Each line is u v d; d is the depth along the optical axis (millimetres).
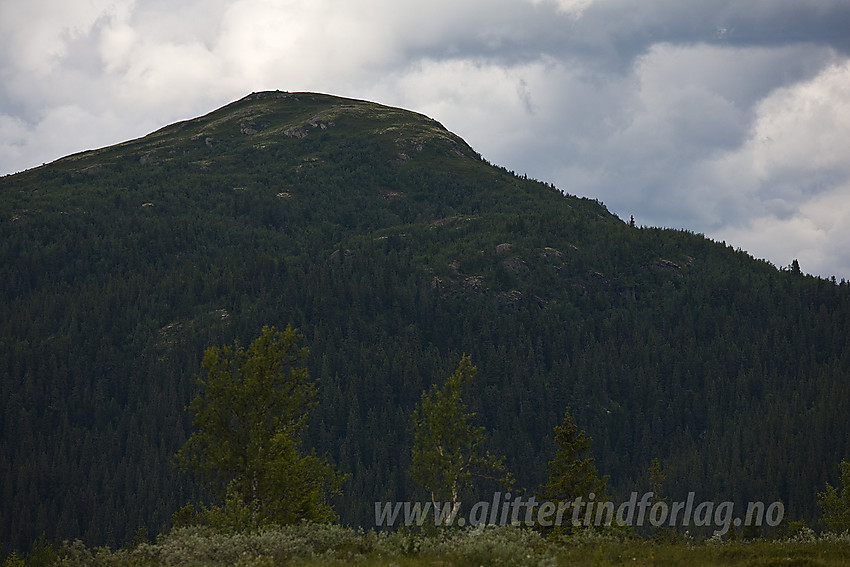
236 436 55031
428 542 36625
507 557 32844
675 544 39844
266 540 36719
